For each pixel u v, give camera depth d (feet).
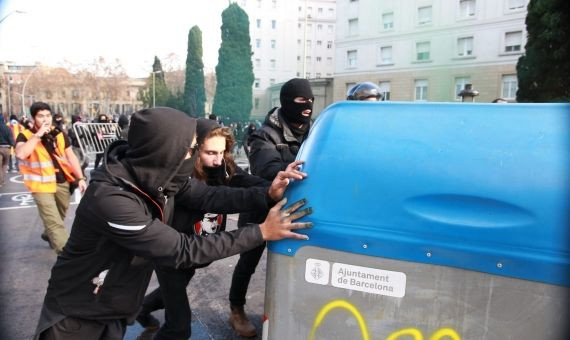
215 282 12.55
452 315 3.87
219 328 9.76
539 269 3.59
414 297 3.99
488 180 3.89
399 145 4.34
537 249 3.61
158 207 5.30
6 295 11.51
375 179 4.26
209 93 192.34
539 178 3.78
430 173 4.09
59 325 5.30
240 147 68.74
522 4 75.10
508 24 76.84
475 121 4.25
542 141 3.95
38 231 18.33
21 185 32.40
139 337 9.16
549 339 3.59
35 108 13.20
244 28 123.95
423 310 3.97
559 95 52.85
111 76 208.23
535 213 3.68
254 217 8.25
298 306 4.46
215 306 10.92
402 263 4.01
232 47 123.54
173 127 4.98
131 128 5.12
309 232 4.37
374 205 4.19
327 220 4.33
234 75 124.16
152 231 4.88
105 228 4.89
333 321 4.33
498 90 78.64
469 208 3.89
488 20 78.59
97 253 5.15
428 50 85.15
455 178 3.99
